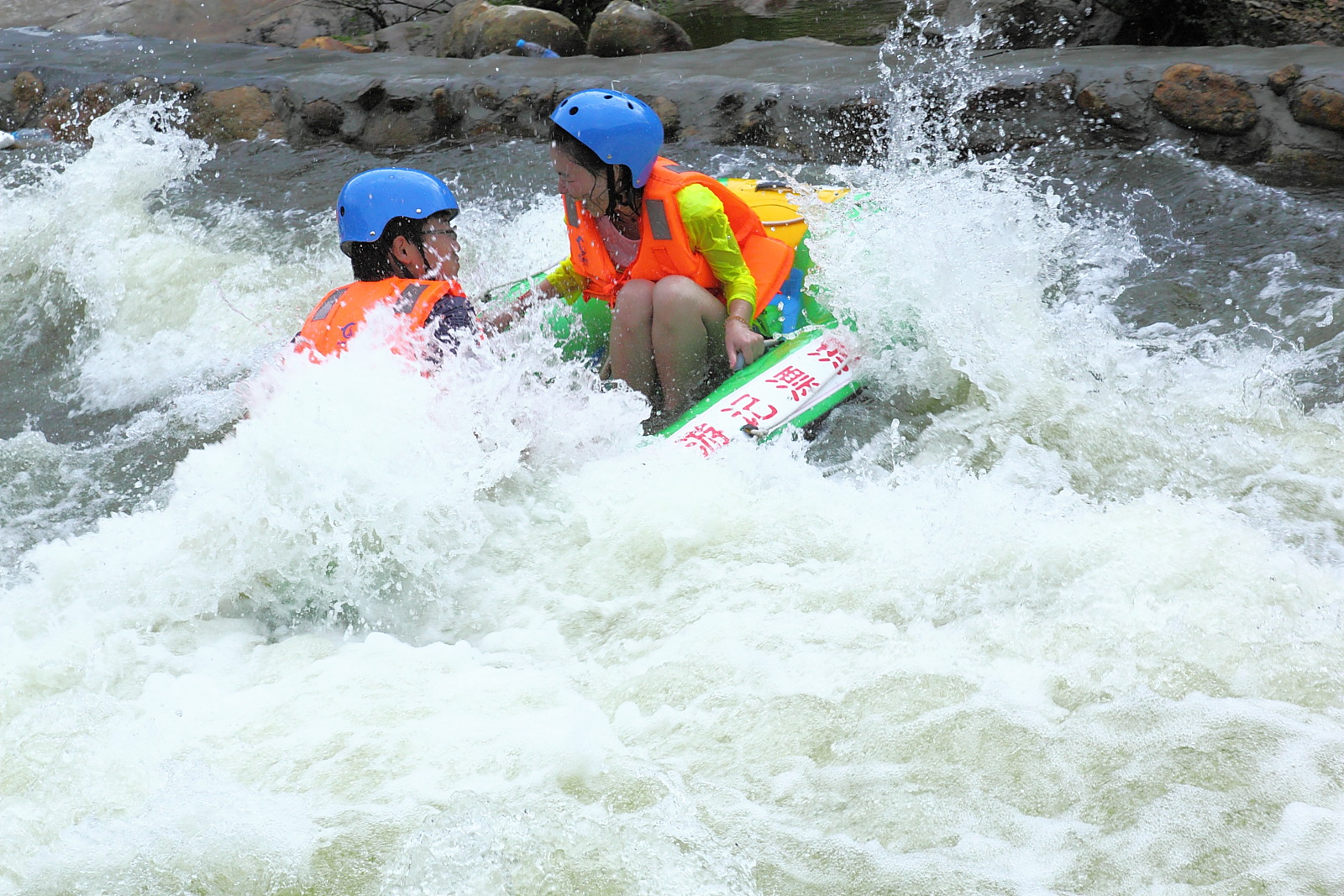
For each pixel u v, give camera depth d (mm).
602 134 9047
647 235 9516
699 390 9836
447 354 8578
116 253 14914
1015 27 20812
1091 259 12516
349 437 7723
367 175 9047
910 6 23562
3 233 15625
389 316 8578
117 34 26453
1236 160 14414
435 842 5266
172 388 11969
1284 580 6824
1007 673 6250
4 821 5633
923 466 8938
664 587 7402
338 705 6430
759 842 5301
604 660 6824
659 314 9477
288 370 8609
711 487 8250
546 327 10312
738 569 7426
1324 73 13969
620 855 5180
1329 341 10352
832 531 7723
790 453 8906
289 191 17453
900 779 5617
